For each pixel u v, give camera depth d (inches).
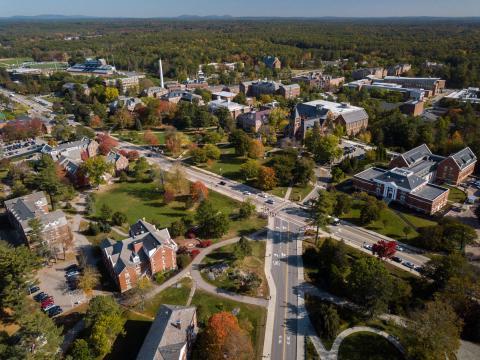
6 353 3223.4
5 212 6240.2
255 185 7263.8
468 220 5925.2
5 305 4062.5
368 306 3976.4
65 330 3949.3
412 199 6240.2
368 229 5777.6
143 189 7091.5
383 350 3718.0
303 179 7150.6
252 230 5753.0
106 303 3848.4
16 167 7317.9
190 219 5812.0
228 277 4717.0
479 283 4065.0
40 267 4751.5
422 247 5329.7
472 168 7519.7
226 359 3363.7
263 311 4195.4
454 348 3378.4
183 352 3356.3
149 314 4136.3
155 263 4638.3
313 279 4712.1
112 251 4658.0
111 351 3686.0
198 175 7726.4
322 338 3863.2
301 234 5649.6
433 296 4210.1
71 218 6082.7
